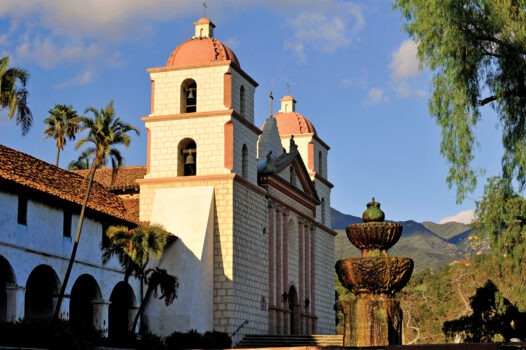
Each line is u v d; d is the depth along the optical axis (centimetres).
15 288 3575
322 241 6825
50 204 3912
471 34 2800
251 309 5191
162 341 4400
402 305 8769
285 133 6944
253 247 5312
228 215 5053
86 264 4191
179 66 5325
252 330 5175
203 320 4866
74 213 4128
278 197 5834
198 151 5203
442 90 2880
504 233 4053
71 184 4569
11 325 3045
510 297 6731
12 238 3578
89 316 4369
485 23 2764
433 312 8544
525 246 4103
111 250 4247
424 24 2850
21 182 3641
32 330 3084
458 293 8412
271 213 5672
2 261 3575
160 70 5378
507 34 2730
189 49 5388
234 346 4912
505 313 5538
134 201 5491
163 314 4803
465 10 2792
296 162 6259
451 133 2877
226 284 4972
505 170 2878
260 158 6041
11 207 3594
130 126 4066
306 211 6469
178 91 5331
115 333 4125
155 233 4322
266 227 5553
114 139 3984
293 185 6081
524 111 2836
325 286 6794
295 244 6191
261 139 6094
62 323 3322
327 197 7181
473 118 2852
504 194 2980
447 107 2881
